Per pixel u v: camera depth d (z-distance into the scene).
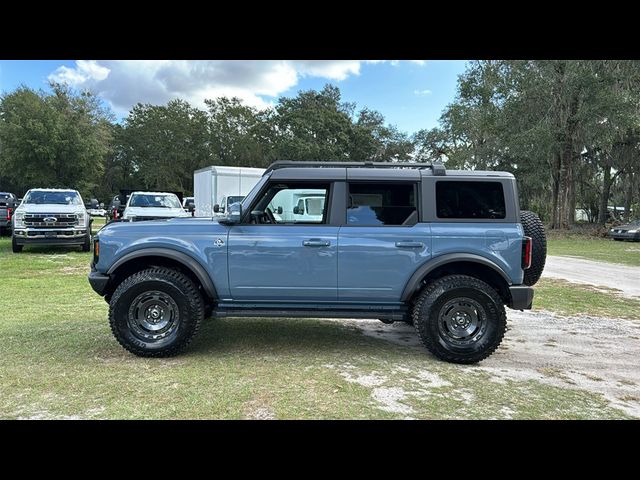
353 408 3.32
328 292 4.43
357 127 47.47
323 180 4.48
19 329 5.18
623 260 13.82
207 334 5.28
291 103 49.38
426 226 4.40
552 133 21.81
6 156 33.72
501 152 26.11
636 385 3.91
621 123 20.41
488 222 4.41
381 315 4.47
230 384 3.71
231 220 4.38
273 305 4.49
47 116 34.34
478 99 26.39
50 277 8.73
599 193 30.22
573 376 4.11
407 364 4.34
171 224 4.51
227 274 4.40
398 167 4.68
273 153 49.50
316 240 4.37
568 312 6.87
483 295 4.30
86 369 3.98
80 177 35.69
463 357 4.32
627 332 5.73
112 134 55.00
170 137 54.84
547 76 21.86
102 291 4.48
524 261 4.38
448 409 3.34
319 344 4.96
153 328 4.37
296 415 3.19
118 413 3.16
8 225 16.48
